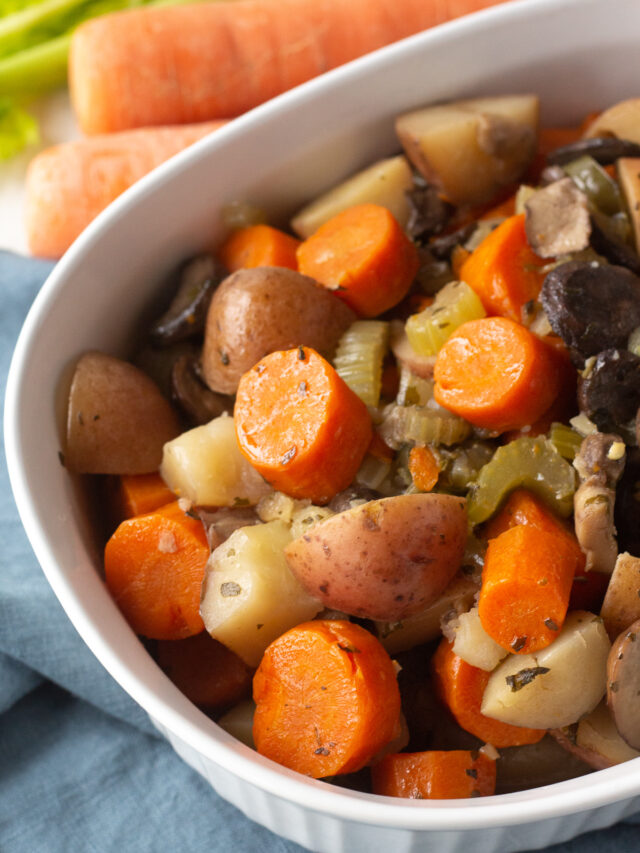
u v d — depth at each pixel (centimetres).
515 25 44
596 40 44
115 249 41
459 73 44
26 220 51
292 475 37
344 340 40
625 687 34
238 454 39
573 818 35
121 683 34
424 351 39
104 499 40
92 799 41
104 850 40
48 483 37
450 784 36
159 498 39
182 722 34
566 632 36
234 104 55
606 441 36
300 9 55
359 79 43
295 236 45
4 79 59
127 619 38
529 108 44
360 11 55
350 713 35
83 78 54
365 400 39
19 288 48
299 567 36
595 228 40
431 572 35
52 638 42
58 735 43
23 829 41
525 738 37
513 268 40
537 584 35
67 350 40
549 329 39
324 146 44
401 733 37
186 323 41
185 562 38
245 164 43
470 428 38
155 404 40
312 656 35
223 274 42
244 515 38
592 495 36
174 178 41
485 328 38
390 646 37
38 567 43
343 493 37
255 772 33
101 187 50
